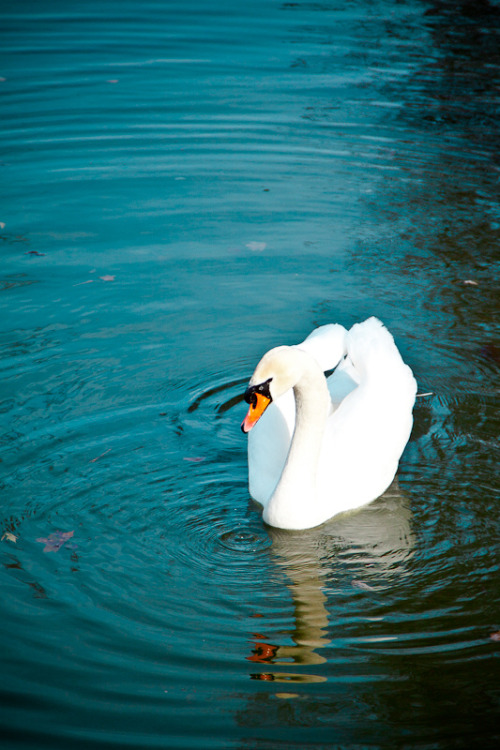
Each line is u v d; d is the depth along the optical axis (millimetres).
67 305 8641
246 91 13414
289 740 4383
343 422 6660
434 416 7398
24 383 7461
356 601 5457
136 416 7172
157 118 12531
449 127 12492
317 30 16141
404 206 10555
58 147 11727
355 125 12500
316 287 9117
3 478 6375
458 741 4406
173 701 4605
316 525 6250
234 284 9117
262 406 5695
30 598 5301
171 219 10273
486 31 16438
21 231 9898
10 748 4254
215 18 16625
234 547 5969
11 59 14258
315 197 10758
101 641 4996
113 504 6238
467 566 5797
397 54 15086
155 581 5539
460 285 9172
